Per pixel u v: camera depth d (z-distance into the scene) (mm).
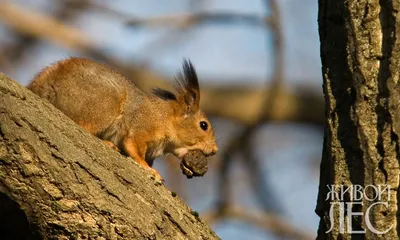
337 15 9812
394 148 9156
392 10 9273
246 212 21266
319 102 23328
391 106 9172
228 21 21797
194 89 15031
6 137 8906
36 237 9383
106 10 24641
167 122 14547
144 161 13852
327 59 9859
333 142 9609
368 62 9391
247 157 23156
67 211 9109
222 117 23984
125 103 13766
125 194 9422
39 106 9375
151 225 9398
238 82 24578
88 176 9242
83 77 13141
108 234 9172
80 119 13070
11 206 9180
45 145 9109
